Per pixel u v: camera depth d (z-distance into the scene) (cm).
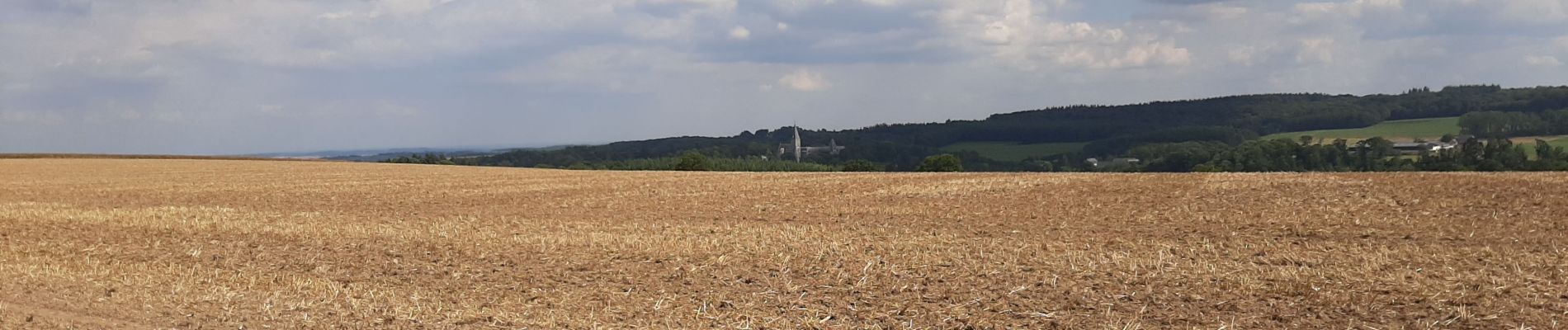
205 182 4103
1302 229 1902
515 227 2166
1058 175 3584
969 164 11481
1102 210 2361
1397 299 1167
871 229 2056
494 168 5797
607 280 1440
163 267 1612
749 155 12712
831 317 1171
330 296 1315
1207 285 1285
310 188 3691
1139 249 1653
